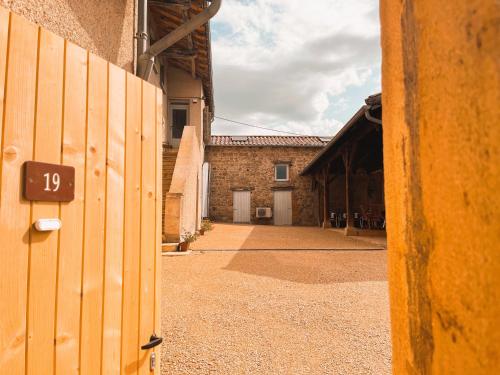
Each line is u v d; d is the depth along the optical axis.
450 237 0.46
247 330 2.98
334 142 10.22
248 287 4.31
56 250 1.15
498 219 0.36
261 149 17.39
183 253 6.43
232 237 9.84
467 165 0.42
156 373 1.70
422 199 0.55
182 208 7.24
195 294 3.98
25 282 1.04
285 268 5.50
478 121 0.40
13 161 1.03
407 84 0.62
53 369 1.12
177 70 12.07
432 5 0.50
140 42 3.95
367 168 15.02
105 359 1.34
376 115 7.38
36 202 1.09
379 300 3.84
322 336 2.87
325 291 4.18
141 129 1.64
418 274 0.57
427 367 0.54
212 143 17.05
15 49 1.05
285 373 2.28
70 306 1.19
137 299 1.56
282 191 17.23
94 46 2.65
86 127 1.30
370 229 12.02
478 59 0.40
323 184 15.23
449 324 0.47
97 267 1.32
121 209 1.47
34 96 1.10
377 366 2.38
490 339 0.38
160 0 7.44
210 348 2.62
